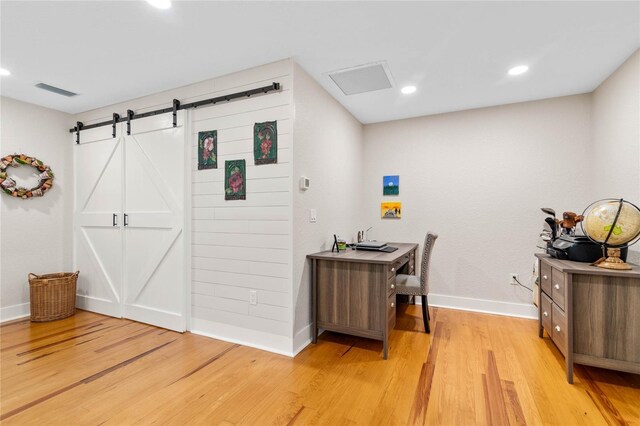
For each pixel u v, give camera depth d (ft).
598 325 6.59
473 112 11.76
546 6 6.04
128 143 10.84
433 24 6.67
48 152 11.82
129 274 10.82
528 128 10.98
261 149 8.50
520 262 11.09
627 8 6.05
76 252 12.23
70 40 7.29
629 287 6.36
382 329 8.06
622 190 8.20
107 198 11.39
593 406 5.97
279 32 7.00
